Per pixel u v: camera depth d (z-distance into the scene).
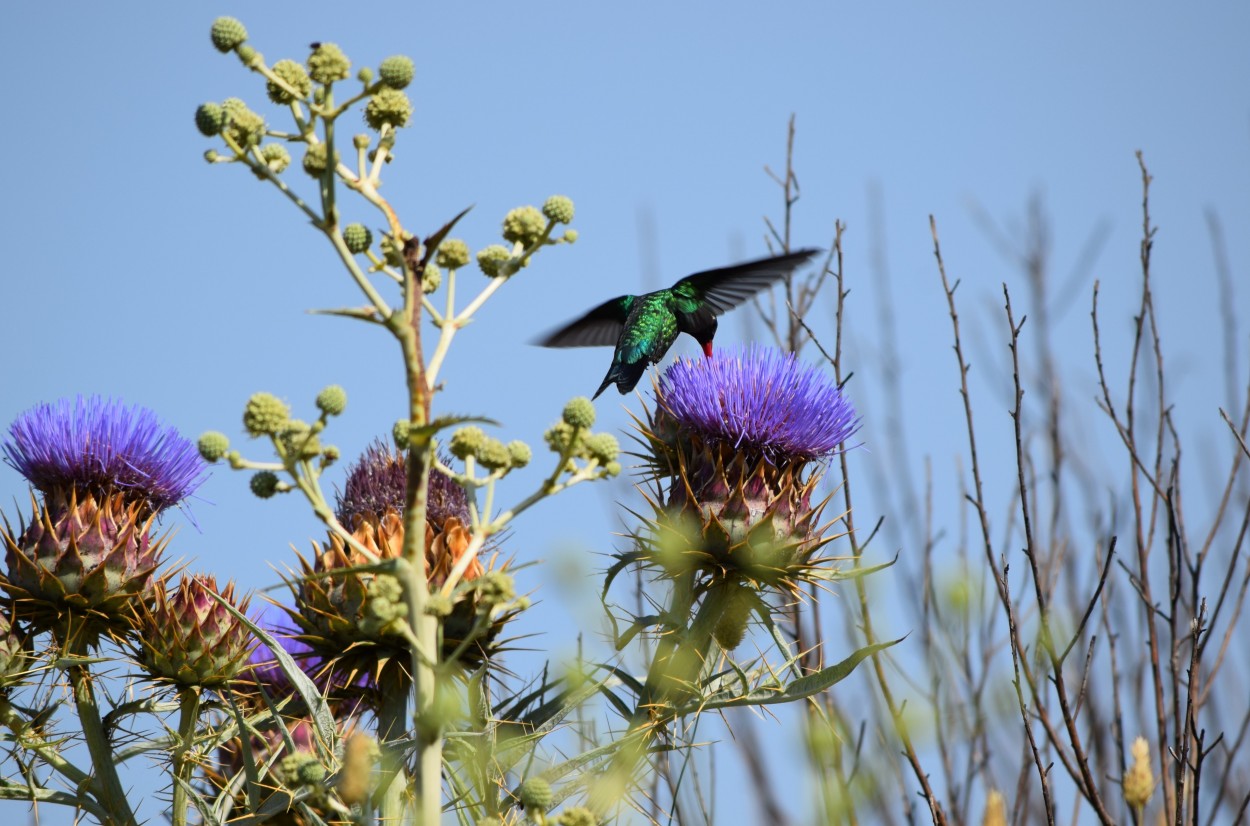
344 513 12.77
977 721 13.45
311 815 8.62
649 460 13.79
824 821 10.95
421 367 8.30
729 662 11.92
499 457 8.57
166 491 13.34
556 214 8.94
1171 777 12.46
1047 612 11.70
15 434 13.07
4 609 12.80
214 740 12.27
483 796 10.09
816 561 13.04
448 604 8.24
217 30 8.32
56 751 12.20
